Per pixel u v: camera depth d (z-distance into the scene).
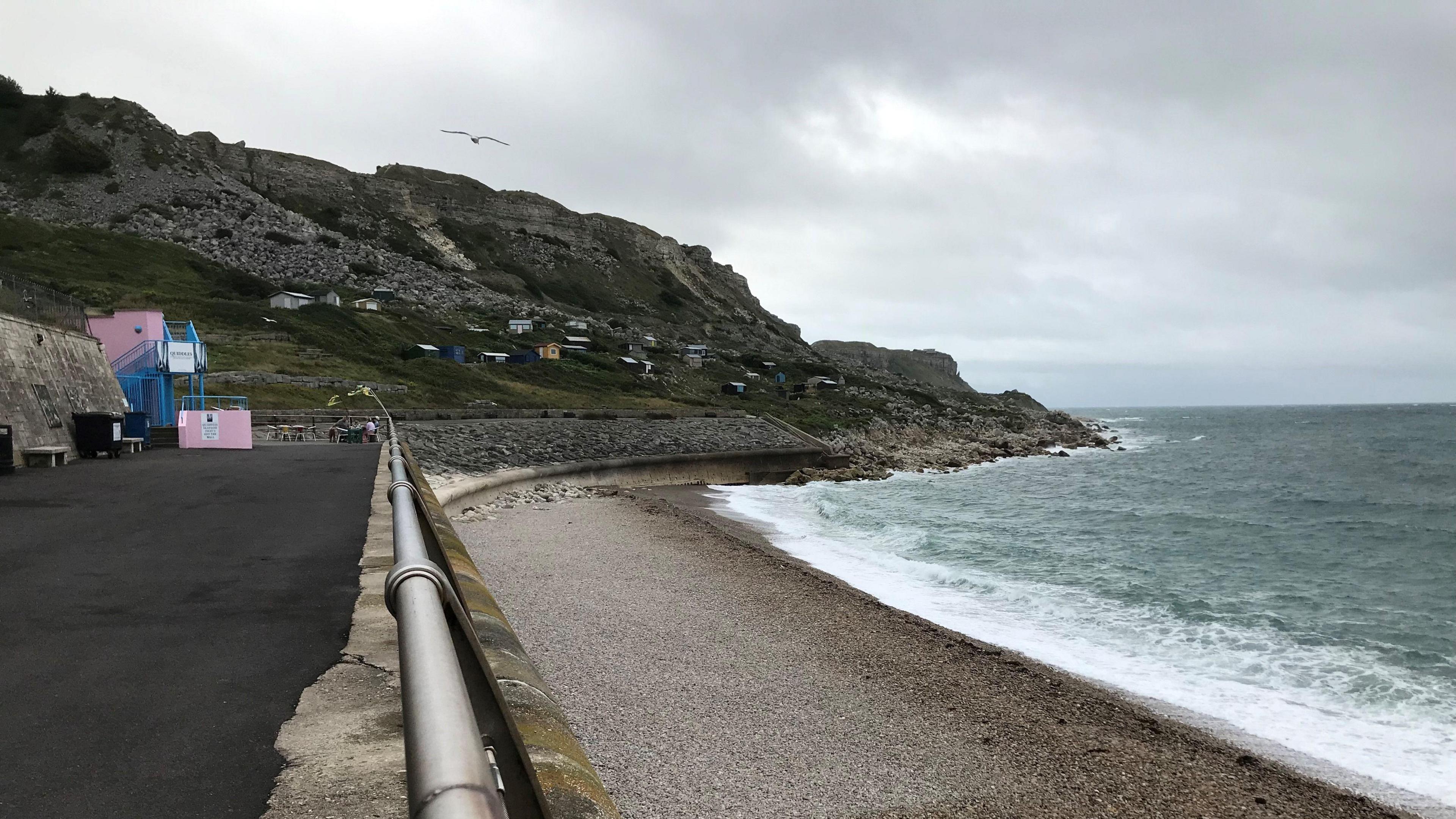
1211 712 10.64
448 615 1.77
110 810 2.83
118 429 19.08
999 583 18.27
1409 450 74.38
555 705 3.99
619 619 13.11
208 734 3.55
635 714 9.34
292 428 36.12
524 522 23.67
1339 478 49.56
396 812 2.83
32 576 6.86
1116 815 7.66
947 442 80.75
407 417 48.62
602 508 27.81
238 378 52.25
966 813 7.55
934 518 30.92
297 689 4.16
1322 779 8.79
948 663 11.55
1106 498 39.09
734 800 7.53
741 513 31.91
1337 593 18.50
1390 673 12.27
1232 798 8.11
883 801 7.67
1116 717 9.93
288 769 3.18
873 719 9.55
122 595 6.25
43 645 4.93
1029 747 8.95
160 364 26.45
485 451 39.25
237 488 13.16
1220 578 20.11
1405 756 9.38
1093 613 15.68
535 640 11.77
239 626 5.39
